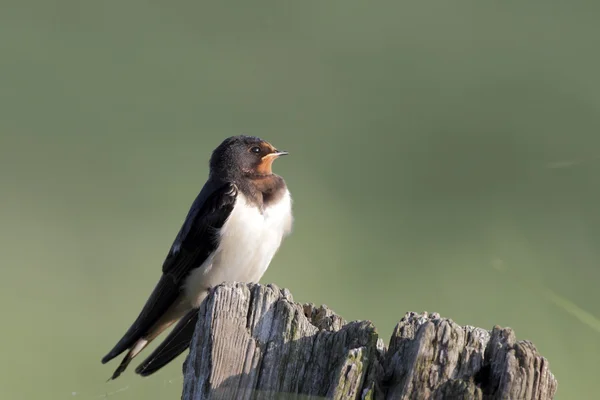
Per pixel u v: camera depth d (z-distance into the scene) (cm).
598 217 1419
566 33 1900
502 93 1805
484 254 1385
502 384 592
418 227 1492
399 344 629
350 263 1371
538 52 1833
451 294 1301
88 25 2045
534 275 1295
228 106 1875
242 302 658
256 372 643
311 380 638
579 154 1598
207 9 2041
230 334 650
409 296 1290
